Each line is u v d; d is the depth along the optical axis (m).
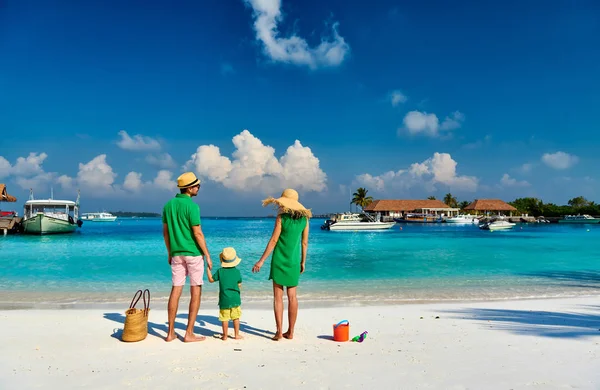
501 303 9.34
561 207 132.75
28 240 38.03
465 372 4.15
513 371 4.18
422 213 113.31
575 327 6.60
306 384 3.81
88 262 19.09
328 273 15.67
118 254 23.41
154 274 14.96
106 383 3.83
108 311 8.21
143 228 77.62
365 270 16.48
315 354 4.88
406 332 6.25
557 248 28.66
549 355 4.81
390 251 26.33
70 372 4.15
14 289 11.67
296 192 5.87
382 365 4.41
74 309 8.61
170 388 3.70
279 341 5.57
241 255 23.86
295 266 5.67
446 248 28.91
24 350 4.98
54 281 13.24
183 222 5.41
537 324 6.87
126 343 5.36
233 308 5.62
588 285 12.63
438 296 10.66
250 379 3.94
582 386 3.72
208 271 5.60
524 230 66.69
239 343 5.43
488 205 115.88
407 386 3.75
